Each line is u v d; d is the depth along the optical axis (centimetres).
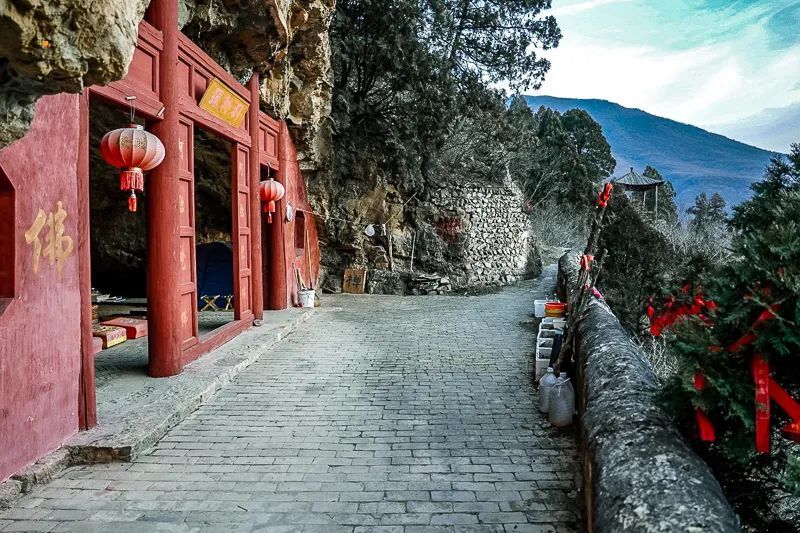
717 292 261
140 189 491
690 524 202
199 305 1090
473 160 1827
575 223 2794
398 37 1250
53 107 400
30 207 375
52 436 401
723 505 216
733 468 288
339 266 1459
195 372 612
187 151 654
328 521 326
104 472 393
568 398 477
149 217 584
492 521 326
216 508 342
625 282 813
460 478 383
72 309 425
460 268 1517
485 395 574
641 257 838
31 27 223
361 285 1434
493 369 679
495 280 1634
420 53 1281
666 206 3020
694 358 247
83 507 344
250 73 870
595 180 3025
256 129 887
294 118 1114
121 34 261
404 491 363
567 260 1252
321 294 1395
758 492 290
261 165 993
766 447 226
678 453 257
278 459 416
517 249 1766
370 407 537
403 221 1502
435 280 1438
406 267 1485
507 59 1525
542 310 1038
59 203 407
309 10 936
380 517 330
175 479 383
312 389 596
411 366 695
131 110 517
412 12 1259
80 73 255
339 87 1314
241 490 366
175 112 587
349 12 1264
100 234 1214
